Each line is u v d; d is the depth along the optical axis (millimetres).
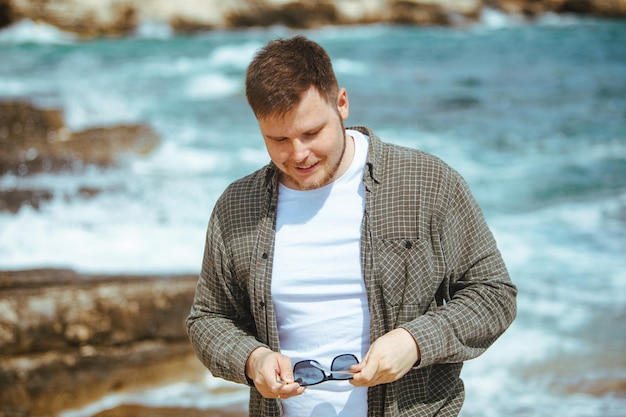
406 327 2336
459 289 2531
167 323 6105
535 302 7457
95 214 9781
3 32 30672
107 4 32031
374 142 2496
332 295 2455
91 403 5840
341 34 33344
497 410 5617
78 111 16812
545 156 13852
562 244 9125
